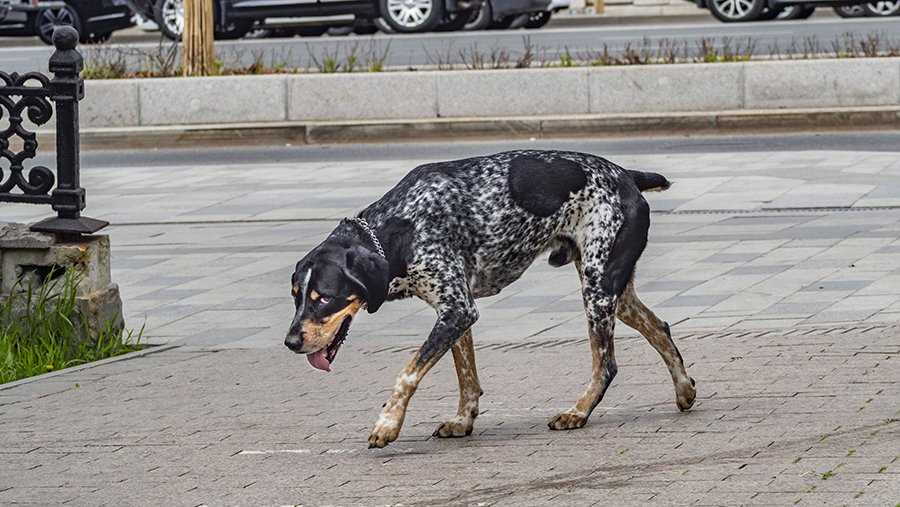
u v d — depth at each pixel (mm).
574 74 22625
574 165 8641
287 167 20438
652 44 29000
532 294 12898
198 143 22922
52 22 37250
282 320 12305
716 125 22094
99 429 9125
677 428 8555
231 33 34344
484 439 8602
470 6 33594
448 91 22781
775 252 13859
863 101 22219
